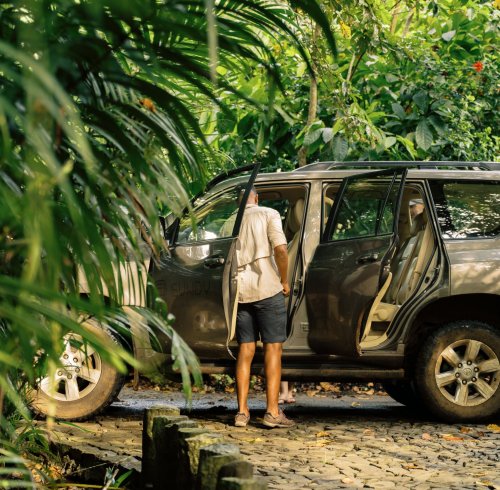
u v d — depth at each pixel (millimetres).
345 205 7316
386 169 7070
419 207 7969
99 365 7156
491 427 7223
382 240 6895
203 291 6988
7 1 2076
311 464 5531
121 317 2582
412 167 7812
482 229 7598
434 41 12508
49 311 1785
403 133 11695
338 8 7020
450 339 7488
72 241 2094
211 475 3195
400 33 12742
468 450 6172
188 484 3518
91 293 2135
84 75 2277
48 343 1902
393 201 6926
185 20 2430
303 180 7570
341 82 9445
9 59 2119
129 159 2354
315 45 7109
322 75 7395
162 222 7297
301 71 10797
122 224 2527
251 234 6957
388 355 7410
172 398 9125
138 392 9594
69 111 1508
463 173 7703
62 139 2283
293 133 11414
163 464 3922
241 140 11234
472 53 12820
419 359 7488
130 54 2281
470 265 7410
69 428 6684
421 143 11258
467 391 7516
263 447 6133
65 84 2289
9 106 1610
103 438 6199
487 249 7504
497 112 11953
